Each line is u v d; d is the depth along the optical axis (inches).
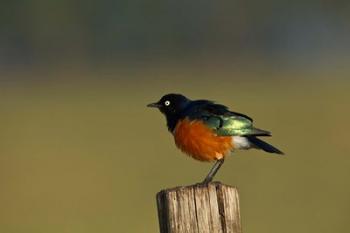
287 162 814.5
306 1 2635.3
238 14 2625.5
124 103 1312.7
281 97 1266.0
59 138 1015.0
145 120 1132.5
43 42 2487.7
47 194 743.1
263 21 2637.8
